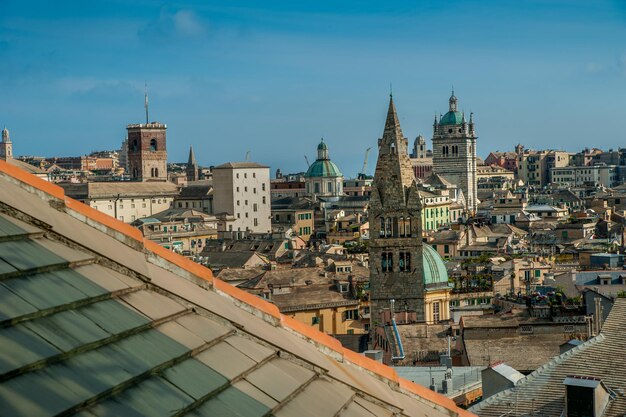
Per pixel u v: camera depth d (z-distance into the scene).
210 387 18.45
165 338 19.33
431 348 120.81
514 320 119.50
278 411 19.31
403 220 149.25
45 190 22.42
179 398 17.45
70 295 18.44
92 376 16.45
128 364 17.50
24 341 16.20
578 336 102.69
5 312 16.56
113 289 19.83
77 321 17.81
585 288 181.50
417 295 149.50
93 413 15.66
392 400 24.17
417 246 149.25
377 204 149.62
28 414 14.64
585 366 61.91
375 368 25.94
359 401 22.52
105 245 21.81
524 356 102.44
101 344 17.62
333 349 25.09
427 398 26.78
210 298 23.23
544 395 60.59
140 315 19.58
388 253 149.75
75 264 19.84
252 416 18.33
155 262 23.30
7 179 21.81
